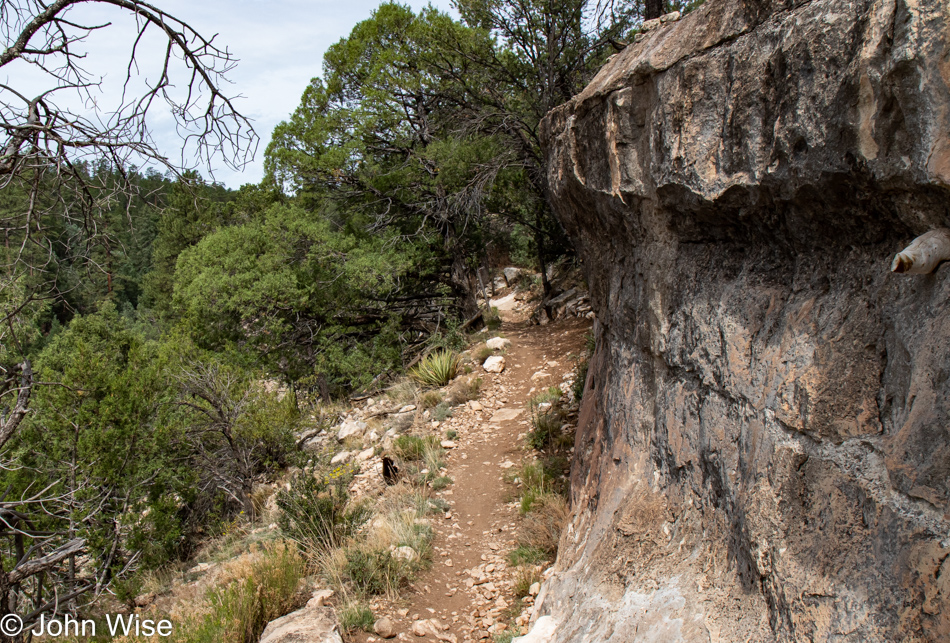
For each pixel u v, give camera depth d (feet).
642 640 9.04
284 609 15.67
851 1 6.61
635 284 13.53
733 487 9.05
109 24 11.70
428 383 40.09
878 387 6.96
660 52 10.46
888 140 6.21
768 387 8.57
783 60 7.62
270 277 42.29
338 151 45.21
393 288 49.19
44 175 11.41
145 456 26.22
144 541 24.75
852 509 6.75
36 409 24.91
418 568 17.56
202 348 42.93
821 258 8.49
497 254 93.20
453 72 45.47
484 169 44.62
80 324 43.11
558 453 24.41
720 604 8.45
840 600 6.45
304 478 21.11
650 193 11.33
